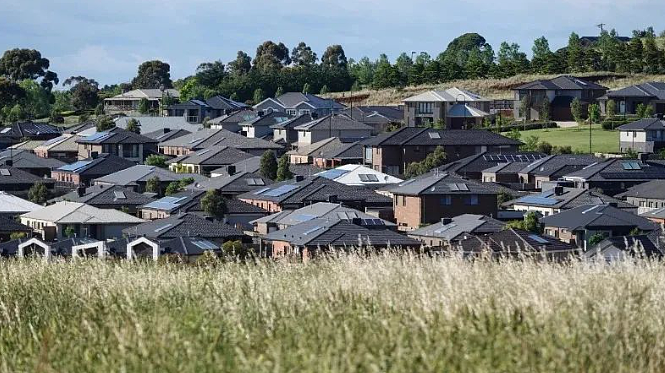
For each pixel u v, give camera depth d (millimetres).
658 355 13695
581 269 17828
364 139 126125
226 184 95000
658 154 107000
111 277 20891
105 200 91312
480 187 81438
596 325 14109
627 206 79375
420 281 16828
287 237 58156
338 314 15586
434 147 112062
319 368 12547
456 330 14070
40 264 23484
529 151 109938
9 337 16391
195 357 13508
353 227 56750
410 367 12680
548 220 67312
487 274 17500
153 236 64812
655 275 17922
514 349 13242
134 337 14234
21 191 106750
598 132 125812
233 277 19891
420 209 80125
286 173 101688
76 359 14328
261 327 15352
